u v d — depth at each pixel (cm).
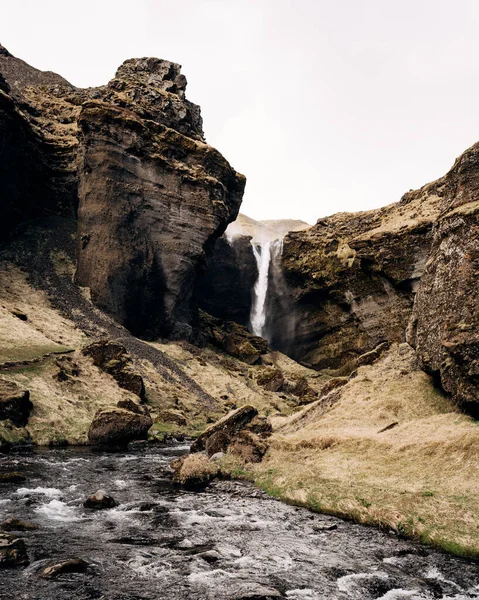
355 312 7219
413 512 1259
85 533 1164
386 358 2941
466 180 2311
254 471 1906
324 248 7794
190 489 1756
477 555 1040
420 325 2497
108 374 4069
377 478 1570
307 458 1934
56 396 3269
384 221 7444
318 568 977
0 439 2489
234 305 8519
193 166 6769
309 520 1337
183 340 6462
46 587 827
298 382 6469
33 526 1193
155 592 830
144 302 6112
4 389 2925
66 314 5150
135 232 6112
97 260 5866
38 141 6956
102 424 2902
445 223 2327
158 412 4000
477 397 1864
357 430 2128
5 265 5544
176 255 6369
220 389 5306
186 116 7419
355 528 1262
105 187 6034
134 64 7994
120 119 6197
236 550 1076
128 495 1625
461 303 2042
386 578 934
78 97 8862
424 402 2281
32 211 6612
